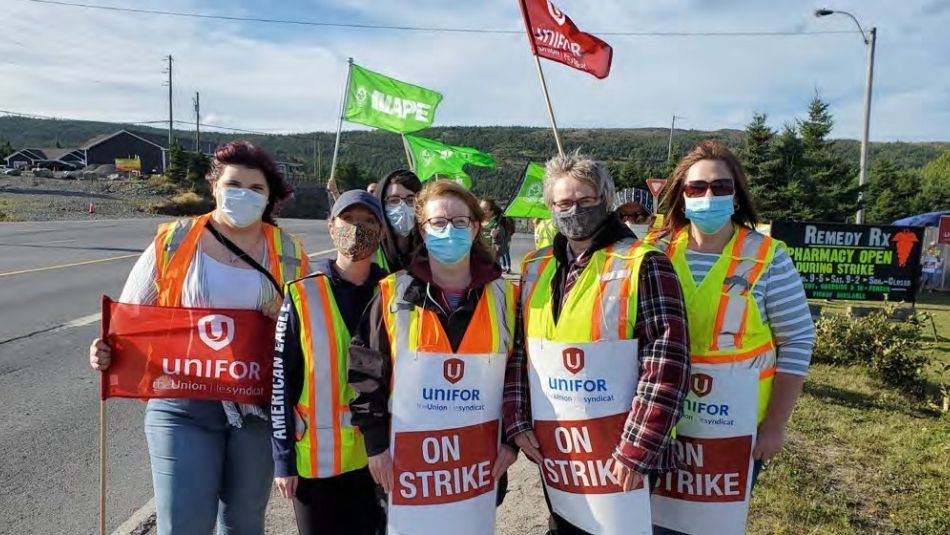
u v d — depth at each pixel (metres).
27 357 6.99
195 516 2.61
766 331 2.56
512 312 2.61
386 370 2.48
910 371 7.16
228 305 2.80
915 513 3.85
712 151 2.64
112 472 4.36
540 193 10.85
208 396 2.71
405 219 3.70
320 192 60.38
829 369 7.84
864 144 18.92
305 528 2.66
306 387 2.60
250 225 2.87
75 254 15.78
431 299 2.48
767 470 4.43
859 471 4.55
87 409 5.51
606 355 2.35
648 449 2.22
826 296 11.57
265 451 2.81
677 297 2.32
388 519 2.44
